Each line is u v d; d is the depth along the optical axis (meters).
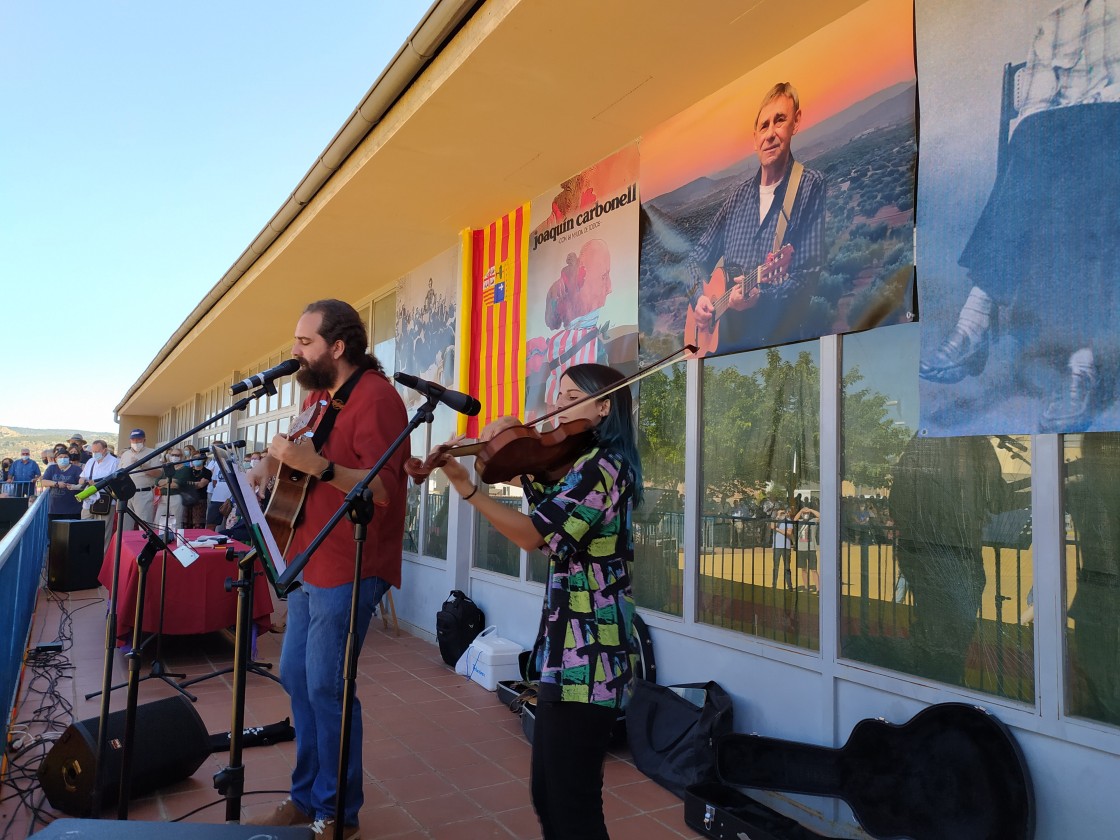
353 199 4.88
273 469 2.65
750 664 3.12
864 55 2.79
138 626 2.39
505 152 4.13
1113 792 2.03
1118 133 2.06
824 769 2.60
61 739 2.73
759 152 3.21
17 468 13.57
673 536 3.63
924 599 2.55
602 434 1.76
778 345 3.13
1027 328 2.24
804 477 3.00
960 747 2.30
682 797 2.89
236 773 1.95
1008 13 2.35
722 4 2.82
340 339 2.46
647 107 3.62
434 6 3.18
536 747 1.70
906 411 2.64
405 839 2.55
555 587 1.69
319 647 2.32
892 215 2.66
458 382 5.45
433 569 5.69
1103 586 2.11
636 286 3.89
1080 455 2.18
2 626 3.09
